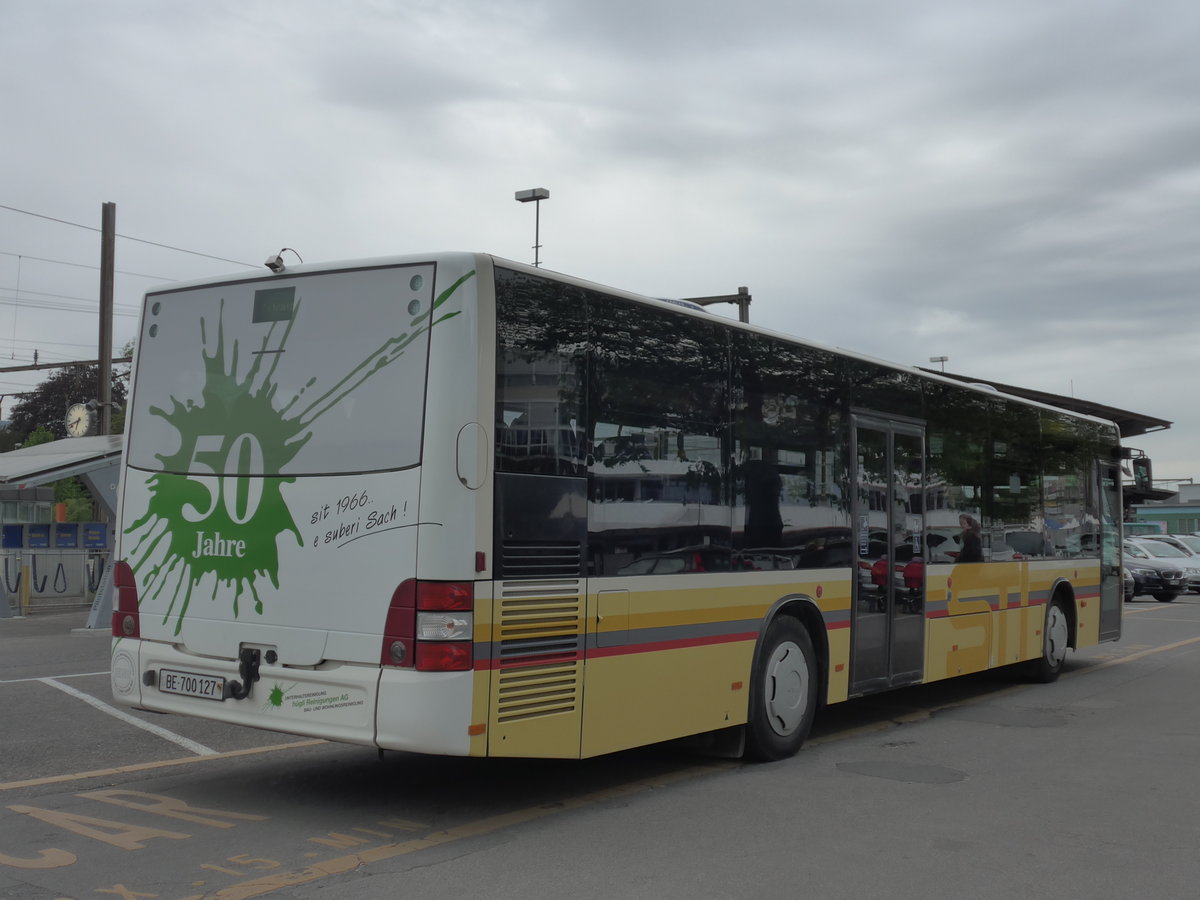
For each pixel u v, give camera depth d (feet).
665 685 23.09
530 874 17.72
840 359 29.58
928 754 28.17
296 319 21.30
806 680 27.71
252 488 21.30
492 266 19.88
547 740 20.29
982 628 36.40
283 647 20.54
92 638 53.83
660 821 21.15
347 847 19.08
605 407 21.86
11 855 18.37
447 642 18.92
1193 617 75.56
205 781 24.07
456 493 19.12
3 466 61.26
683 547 23.68
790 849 19.33
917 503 32.83
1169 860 18.94
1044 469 41.70
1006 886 17.48
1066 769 26.35
